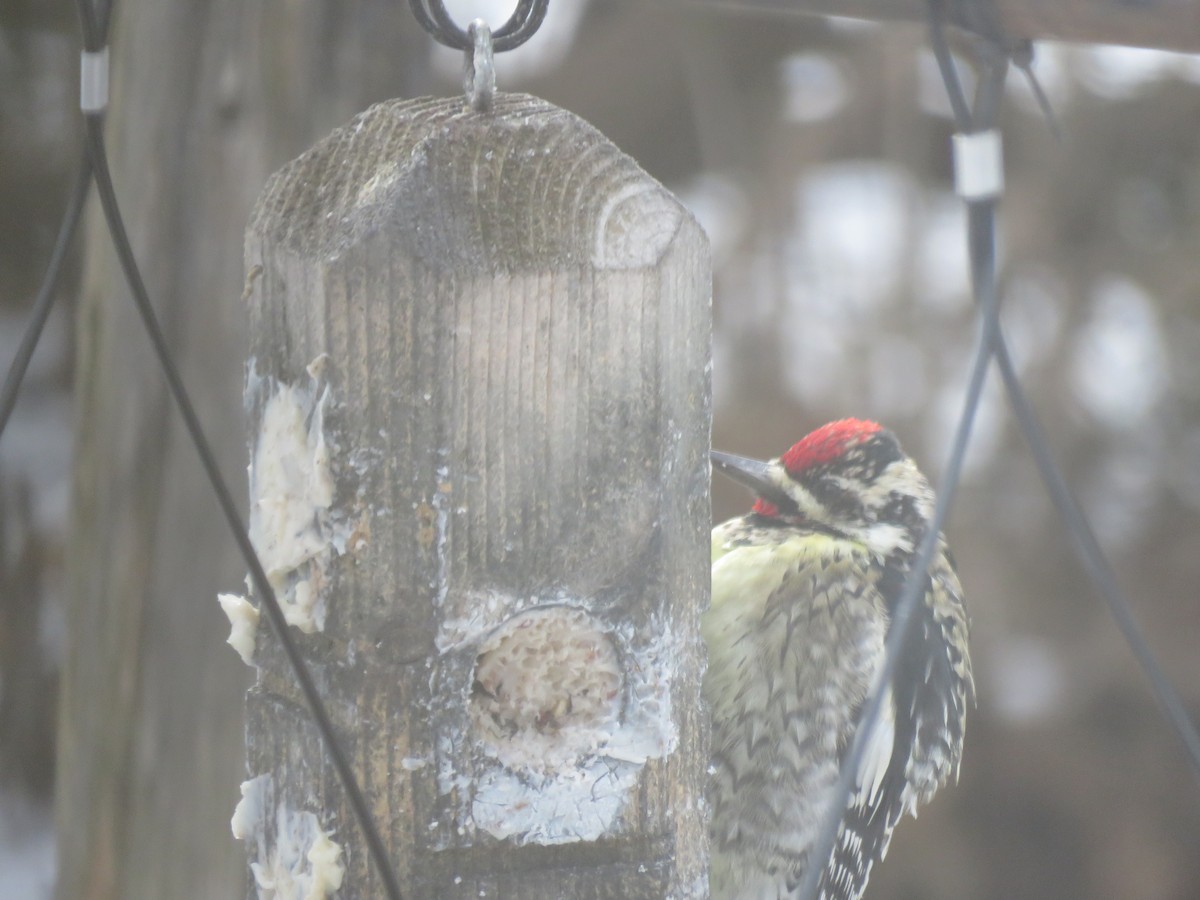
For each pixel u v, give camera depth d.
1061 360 18.44
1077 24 3.50
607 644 4.01
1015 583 17.67
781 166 18.69
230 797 6.89
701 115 18.55
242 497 6.87
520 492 3.84
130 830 6.95
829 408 17.45
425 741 3.84
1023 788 17.41
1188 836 17.12
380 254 3.70
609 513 3.93
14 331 12.02
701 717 4.28
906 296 18.11
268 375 3.98
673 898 4.09
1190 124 18.58
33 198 12.23
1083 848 17.12
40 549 11.41
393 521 3.78
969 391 3.44
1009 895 17.05
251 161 6.79
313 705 3.40
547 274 3.78
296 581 3.93
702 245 4.07
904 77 18.62
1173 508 18.08
